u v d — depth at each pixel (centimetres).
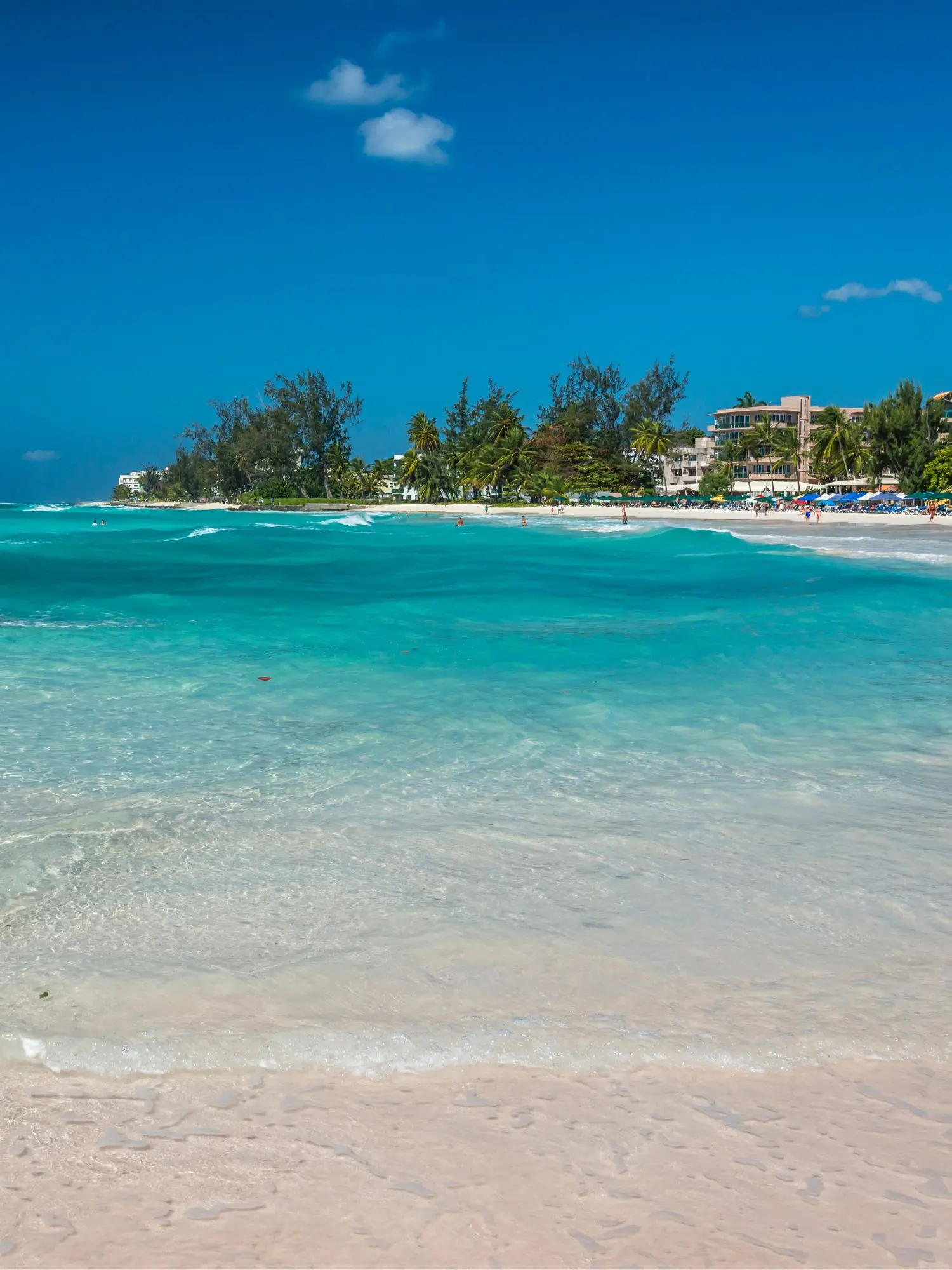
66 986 427
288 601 2225
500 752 877
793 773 820
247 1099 343
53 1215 279
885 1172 303
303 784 774
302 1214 280
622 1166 305
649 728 977
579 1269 258
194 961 458
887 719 1022
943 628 1727
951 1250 267
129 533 6750
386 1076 359
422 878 575
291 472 15312
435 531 6800
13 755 848
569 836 656
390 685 1192
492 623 1827
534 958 467
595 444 12481
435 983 437
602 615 1956
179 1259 261
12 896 538
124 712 1027
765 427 12069
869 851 631
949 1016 412
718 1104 342
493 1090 351
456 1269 258
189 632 1647
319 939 487
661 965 462
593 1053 375
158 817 687
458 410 13412
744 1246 268
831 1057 376
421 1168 303
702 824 683
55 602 2134
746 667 1330
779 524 6562
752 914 526
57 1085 349
